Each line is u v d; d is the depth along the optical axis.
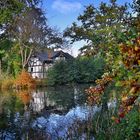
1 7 24.80
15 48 60.50
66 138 13.02
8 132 16.02
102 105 15.20
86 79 62.94
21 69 61.78
